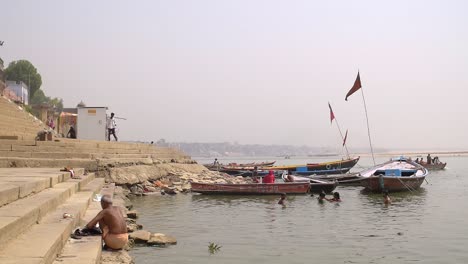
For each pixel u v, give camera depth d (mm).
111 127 33844
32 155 21844
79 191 14820
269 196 26625
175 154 44438
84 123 34031
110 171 24625
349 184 34531
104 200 9234
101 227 9180
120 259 8555
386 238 14195
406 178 28438
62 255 7180
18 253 5941
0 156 20906
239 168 47625
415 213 19688
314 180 29266
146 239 12742
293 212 19984
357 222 17266
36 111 52000
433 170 61094
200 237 14180
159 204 22469
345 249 12695
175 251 12055
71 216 8992
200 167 42438
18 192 8773
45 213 8852
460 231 15367
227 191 26781
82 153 24125
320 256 11883
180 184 30234
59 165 21406
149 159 30734
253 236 14438
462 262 11344
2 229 5926
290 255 11953
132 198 24547
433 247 12977
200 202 23500
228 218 18188
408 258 11758
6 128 24484
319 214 19422
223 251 12266
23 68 85438
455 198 25703
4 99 29922
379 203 23328
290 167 45938
